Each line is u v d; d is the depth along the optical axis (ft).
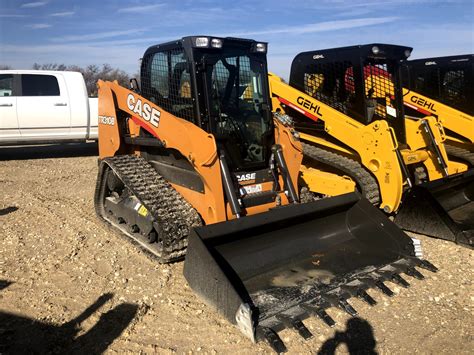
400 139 22.02
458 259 15.90
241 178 15.23
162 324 11.88
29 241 17.56
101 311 12.42
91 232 18.51
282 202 15.84
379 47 20.54
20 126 32.30
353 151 20.81
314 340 11.14
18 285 13.87
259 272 12.62
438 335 11.49
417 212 18.21
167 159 16.90
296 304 11.37
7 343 10.85
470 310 12.63
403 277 14.44
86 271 14.87
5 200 23.47
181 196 15.78
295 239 13.80
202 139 13.96
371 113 21.08
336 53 21.33
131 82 18.86
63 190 25.75
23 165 32.91
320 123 21.75
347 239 14.78
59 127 33.50
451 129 28.07
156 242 16.44
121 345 10.93
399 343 11.12
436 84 28.91
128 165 17.35
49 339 11.08
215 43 14.37
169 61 15.71
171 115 15.24
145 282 14.12
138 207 16.76
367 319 12.08
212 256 10.85
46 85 33.17
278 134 16.37
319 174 20.51
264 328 10.27
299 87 23.21
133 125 18.22
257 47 15.66
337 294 11.84
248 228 12.28
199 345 11.00
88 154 37.88
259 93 16.07
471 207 20.17
